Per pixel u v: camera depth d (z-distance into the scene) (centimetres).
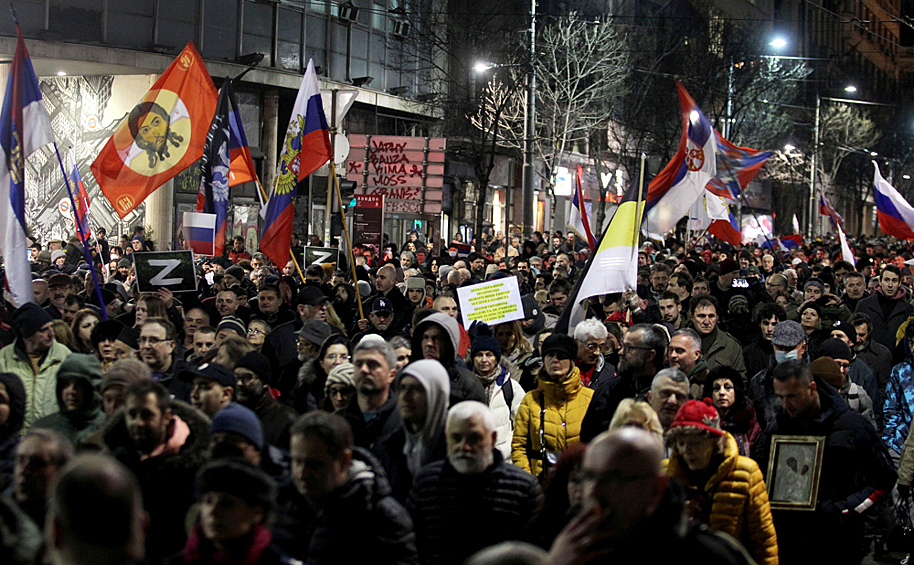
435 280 1491
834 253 2744
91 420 612
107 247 2353
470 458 494
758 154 1891
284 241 1188
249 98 3284
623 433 345
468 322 930
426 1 3791
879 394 1009
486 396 729
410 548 458
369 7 3647
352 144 2717
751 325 1141
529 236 3006
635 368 697
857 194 7569
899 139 7625
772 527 530
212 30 3166
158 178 1131
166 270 1078
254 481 386
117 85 3109
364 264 1794
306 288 991
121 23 2991
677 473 539
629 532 338
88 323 885
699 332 983
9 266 877
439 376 559
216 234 1299
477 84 3934
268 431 654
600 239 949
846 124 6294
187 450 490
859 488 604
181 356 939
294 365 856
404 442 579
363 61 3641
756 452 626
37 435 456
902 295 1205
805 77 6506
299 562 462
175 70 1136
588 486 343
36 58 2883
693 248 2109
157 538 476
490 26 3988
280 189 1187
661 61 4450
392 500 463
